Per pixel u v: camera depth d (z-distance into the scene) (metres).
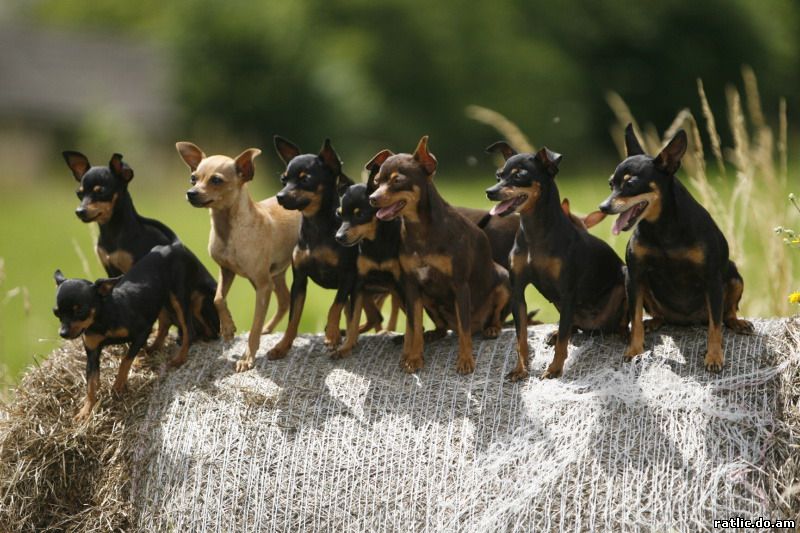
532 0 57.84
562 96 55.72
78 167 12.68
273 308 17.89
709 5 59.03
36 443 11.15
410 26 54.56
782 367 10.18
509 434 10.29
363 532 10.09
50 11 92.06
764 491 9.48
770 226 14.95
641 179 10.37
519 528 9.76
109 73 68.25
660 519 9.50
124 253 12.46
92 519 10.77
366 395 10.98
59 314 11.12
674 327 11.42
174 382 11.71
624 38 58.38
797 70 62.41
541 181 10.80
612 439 10.00
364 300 12.60
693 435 9.88
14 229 36.00
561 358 10.84
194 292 12.48
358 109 52.62
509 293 12.13
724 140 55.72
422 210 11.20
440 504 10.02
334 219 11.95
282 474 10.48
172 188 44.03
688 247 10.52
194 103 53.44
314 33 54.69
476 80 54.62
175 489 10.66
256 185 41.38
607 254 11.42
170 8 59.09
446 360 11.41
